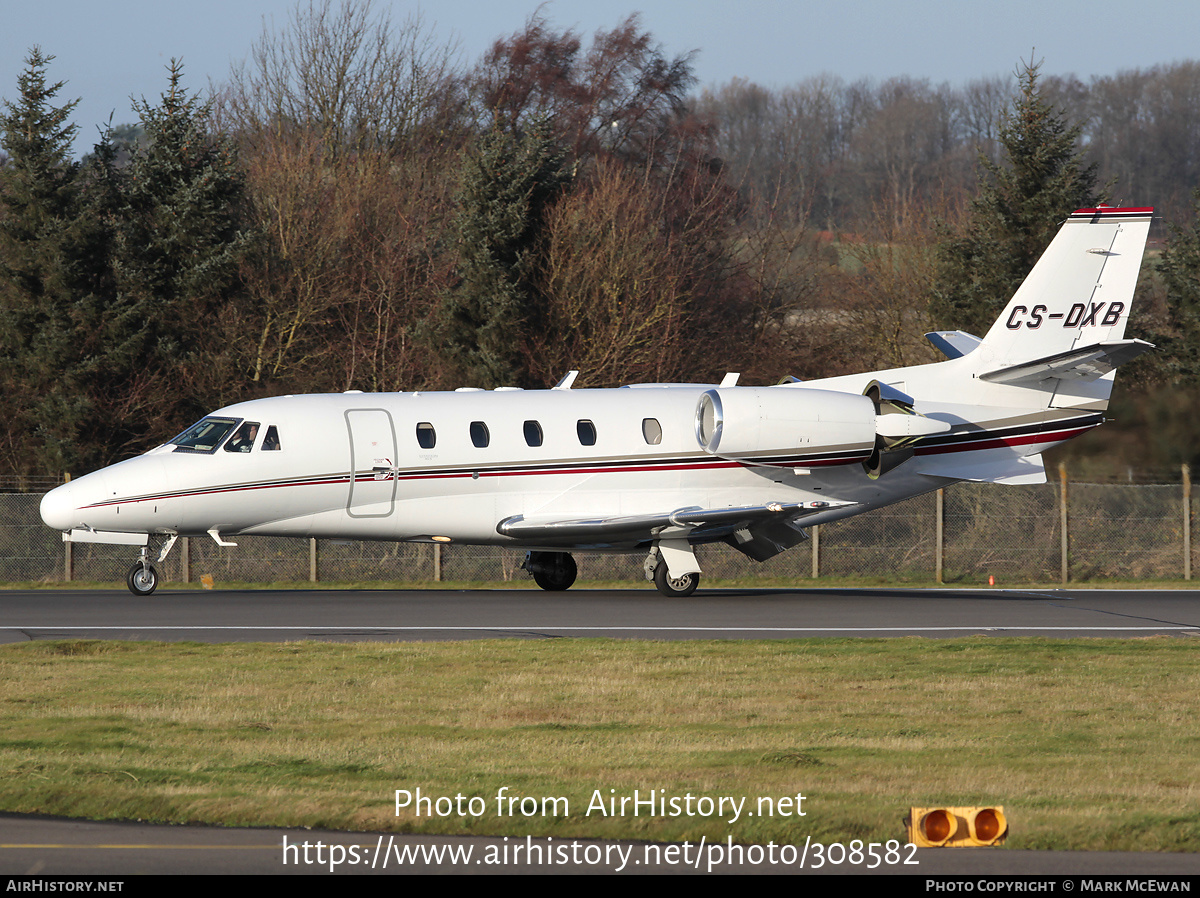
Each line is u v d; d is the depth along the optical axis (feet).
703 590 308.81
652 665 174.81
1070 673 171.22
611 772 116.98
